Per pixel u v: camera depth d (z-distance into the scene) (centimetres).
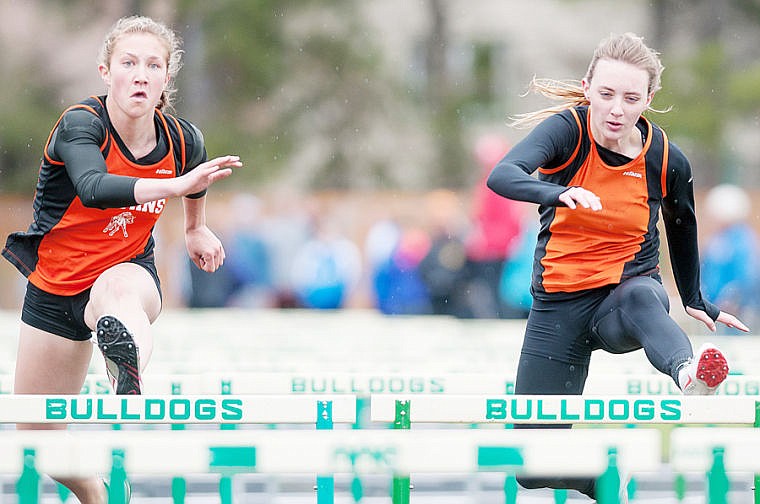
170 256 8062
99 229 1723
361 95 9456
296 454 1300
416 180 9450
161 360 2869
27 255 1750
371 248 6294
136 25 1681
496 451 1305
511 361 2817
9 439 1299
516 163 1647
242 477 2361
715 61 8506
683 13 9769
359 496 1662
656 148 1736
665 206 1805
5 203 9138
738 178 9612
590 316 1780
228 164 1534
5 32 9906
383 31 10369
